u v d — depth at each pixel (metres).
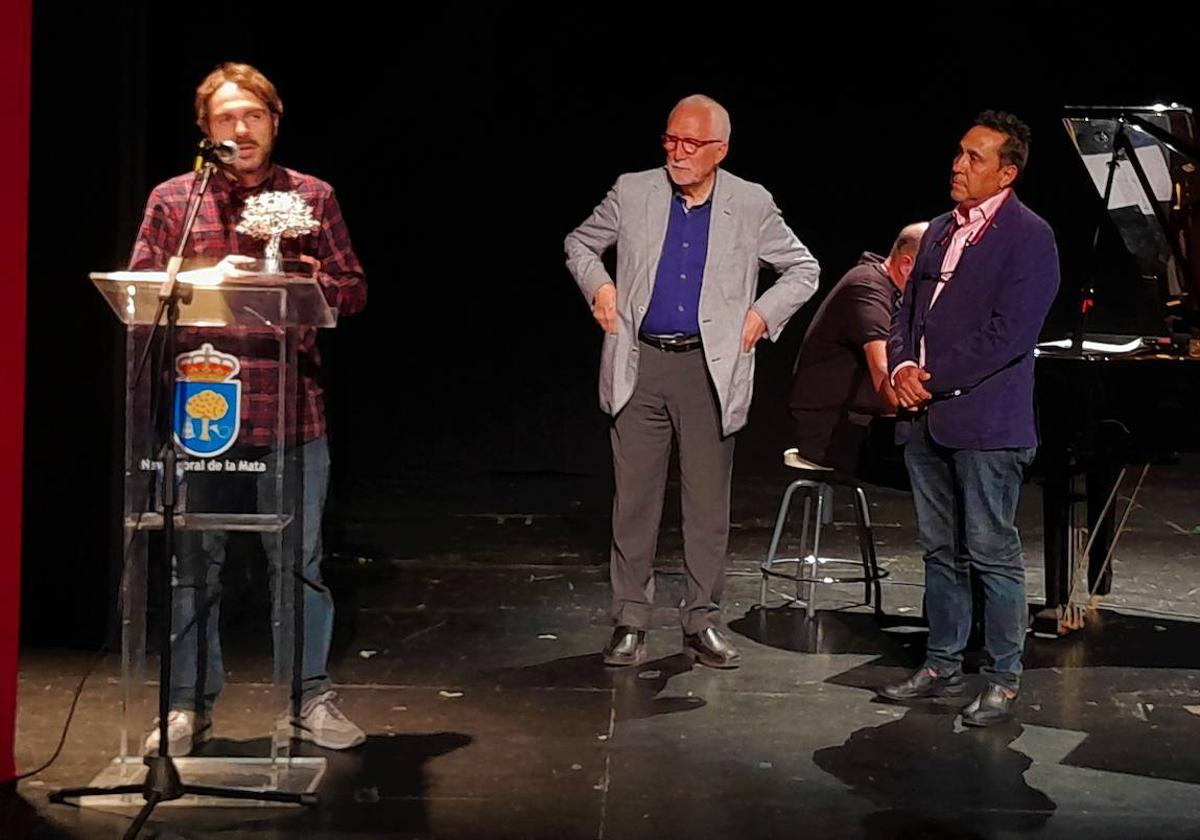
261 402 3.37
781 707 4.21
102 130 4.69
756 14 7.77
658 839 3.30
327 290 3.51
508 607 5.27
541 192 7.89
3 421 3.44
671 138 4.28
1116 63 7.70
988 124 3.97
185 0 5.32
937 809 3.49
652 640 4.86
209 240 3.53
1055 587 4.95
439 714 4.11
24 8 3.38
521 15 7.72
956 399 4.02
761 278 7.92
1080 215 7.98
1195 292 4.92
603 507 7.17
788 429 8.09
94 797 3.43
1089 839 3.33
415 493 7.48
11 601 3.52
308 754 3.77
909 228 4.92
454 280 7.95
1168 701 4.29
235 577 4.84
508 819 3.39
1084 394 4.79
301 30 7.04
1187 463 8.27
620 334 4.43
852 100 7.84
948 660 4.27
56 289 4.70
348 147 7.69
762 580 5.48
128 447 3.39
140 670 3.54
